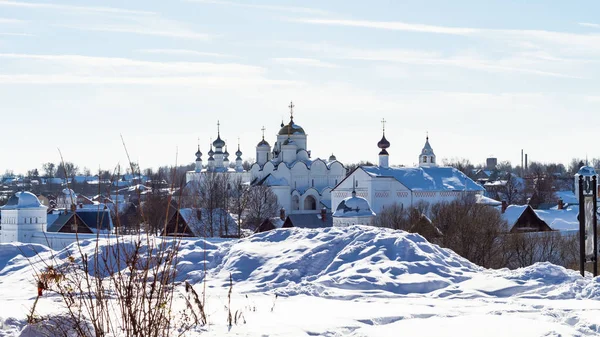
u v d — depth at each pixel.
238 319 13.06
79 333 10.34
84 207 91.56
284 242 24.91
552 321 13.99
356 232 24.66
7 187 191.12
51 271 11.38
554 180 166.25
